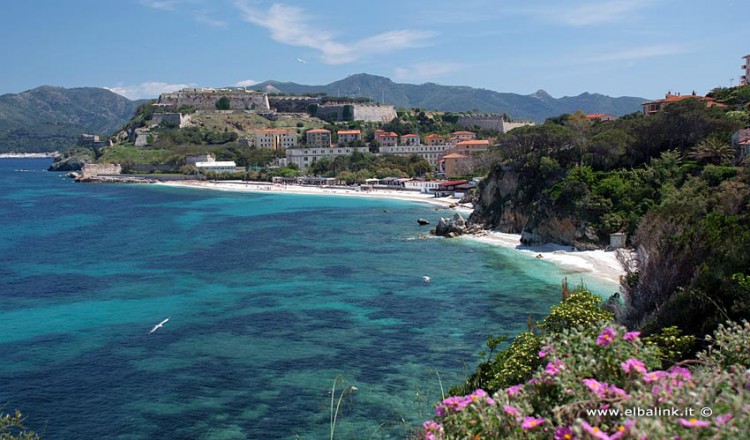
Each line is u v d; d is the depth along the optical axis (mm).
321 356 50062
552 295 68812
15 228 136750
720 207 73000
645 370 12609
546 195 104812
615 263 84875
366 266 88125
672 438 10031
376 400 41562
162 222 147500
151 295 71750
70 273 85438
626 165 115062
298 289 73688
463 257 94875
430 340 53531
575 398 12023
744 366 14625
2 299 70750
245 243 112062
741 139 102062
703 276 33344
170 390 43719
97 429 38031
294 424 38406
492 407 12977
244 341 54219
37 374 46969
